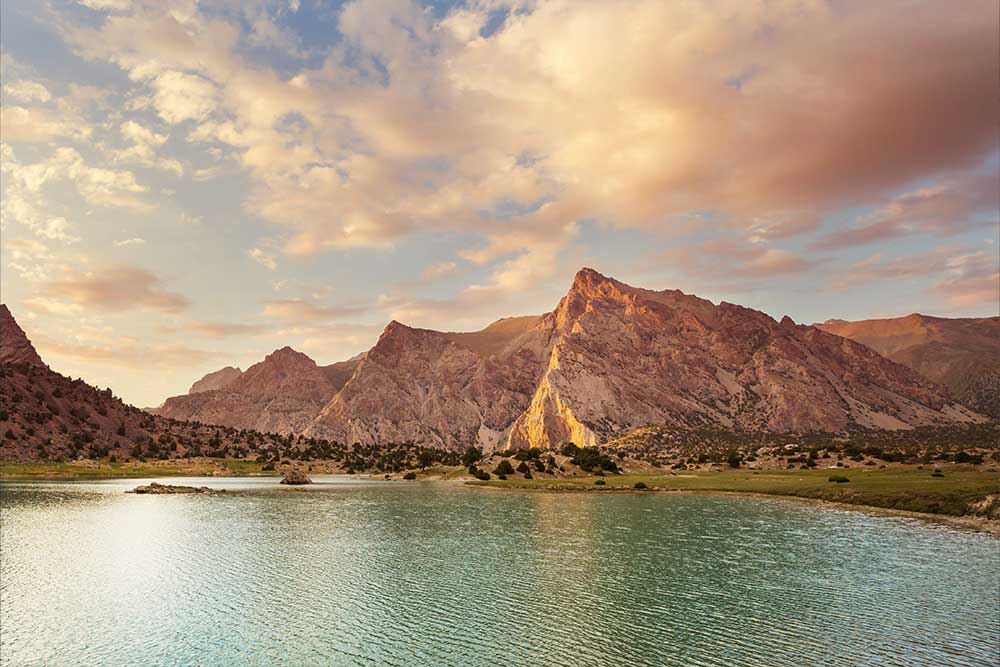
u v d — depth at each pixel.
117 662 29.14
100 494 125.62
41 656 29.97
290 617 35.66
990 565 48.34
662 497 120.50
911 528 69.06
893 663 27.73
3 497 116.56
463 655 29.41
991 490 81.38
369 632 32.91
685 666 27.66
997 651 29.19
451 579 45.00
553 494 131.38
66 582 44.59
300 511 95.25
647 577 45.22
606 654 29.30
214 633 33.00
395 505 106.00
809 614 35.38
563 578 45.12
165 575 46.75
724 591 40.91
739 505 101.00
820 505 98.31
